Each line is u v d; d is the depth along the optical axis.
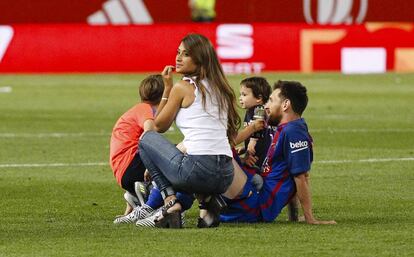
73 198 31.41
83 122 54.88
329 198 31.22
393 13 109.94
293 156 25.98
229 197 26.03
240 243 23.42
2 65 88.81
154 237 24.14
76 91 74.38
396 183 34.28
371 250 22.67
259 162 26.86
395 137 48.47
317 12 109.94
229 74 88.19
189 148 25.03
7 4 106.69
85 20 107.56
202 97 25.16
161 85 28.11
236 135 26.22
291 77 86.31
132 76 86.75
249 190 26.12
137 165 27.39
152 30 89.94
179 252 22.45
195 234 24.50
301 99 26.30
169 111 25.31
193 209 29.39
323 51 92.06
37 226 26.17
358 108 63.97
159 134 25.53
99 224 26.44
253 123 26.61
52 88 76.56
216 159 25.03
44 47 89.25
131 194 27.80
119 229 25.31
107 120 56.06
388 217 27.67
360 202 30.44
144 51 89.81
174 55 89.69
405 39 93.56
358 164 39.00
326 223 26.20
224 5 110.31
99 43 89.69
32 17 107.06
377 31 93.19
